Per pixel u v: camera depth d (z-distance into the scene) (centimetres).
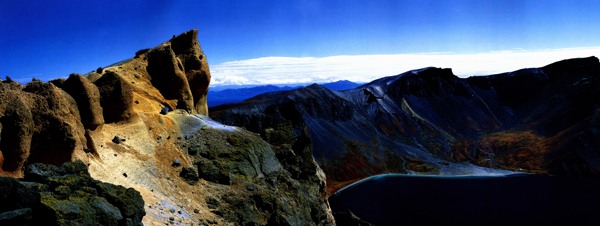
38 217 1866
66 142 2858
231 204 3922
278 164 5222
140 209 2398
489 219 13550
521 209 14888
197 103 6200
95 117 3512
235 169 4500
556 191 17850
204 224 3397
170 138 4503
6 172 2481
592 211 14675
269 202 4216
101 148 3462
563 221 13462
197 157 4456
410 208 14750
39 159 2805
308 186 5319
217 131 5084
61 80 3622
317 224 4953
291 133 6234
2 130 2480
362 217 13662
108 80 4106
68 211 1909
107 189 2306
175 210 3306
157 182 3622
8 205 1819
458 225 12850
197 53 6194
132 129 4075
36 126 2791
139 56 5778
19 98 2633
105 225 2066
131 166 3550
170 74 5494
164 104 5241
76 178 2239
